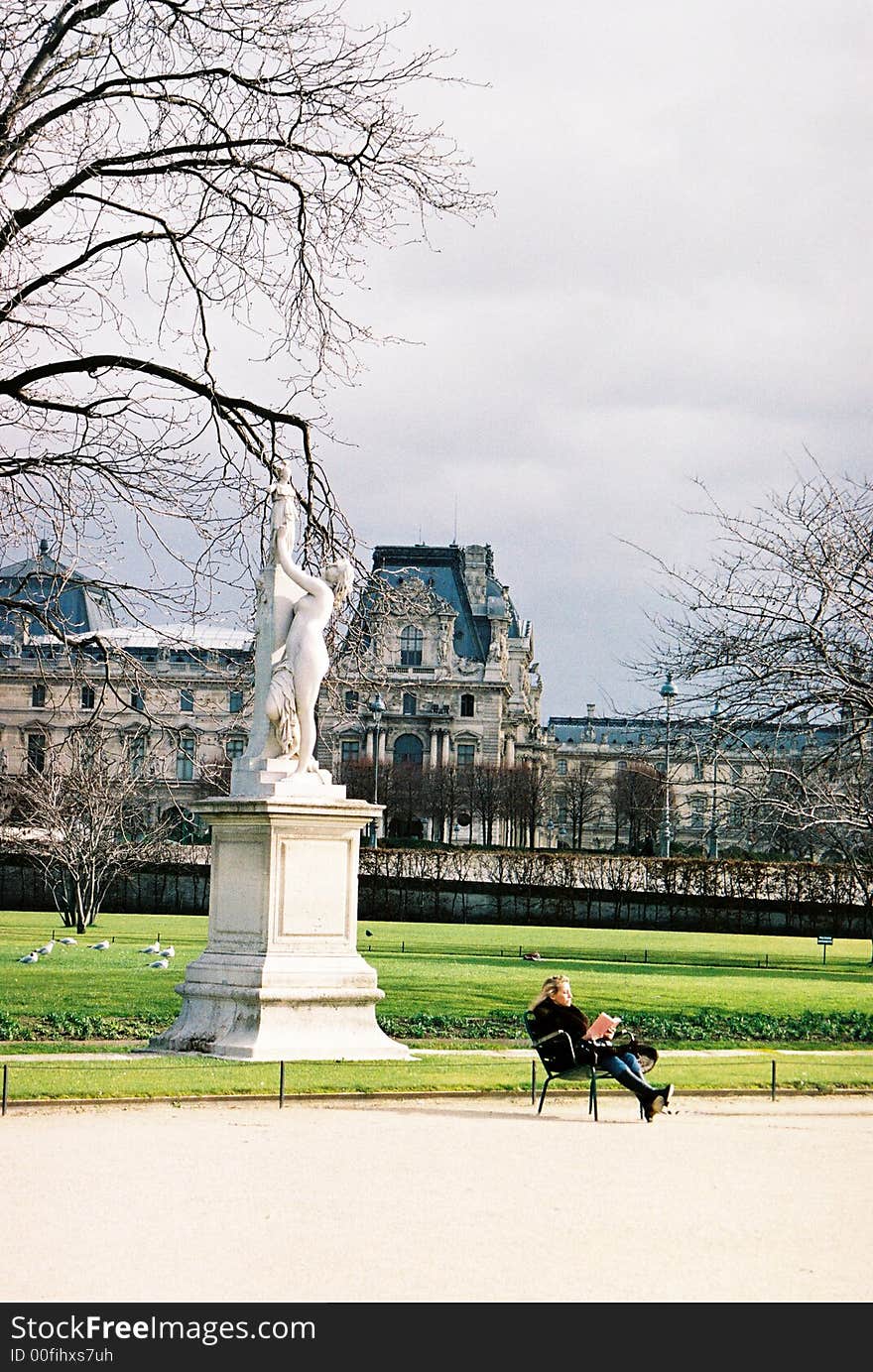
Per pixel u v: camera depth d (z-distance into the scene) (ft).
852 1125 57.21
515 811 524.93
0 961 125.29
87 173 77.71
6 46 74.33
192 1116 53.21
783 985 123.85
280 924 64.85
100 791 195.93
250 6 78.64
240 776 67.05
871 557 107.14
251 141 80.23
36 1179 41.47
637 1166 46.57
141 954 136.26
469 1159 46.62
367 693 95.04
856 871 135.74
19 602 85.15
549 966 137.80
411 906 246.27
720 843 338.54
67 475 80.74
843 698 102.27
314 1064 62.03
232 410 85.20
